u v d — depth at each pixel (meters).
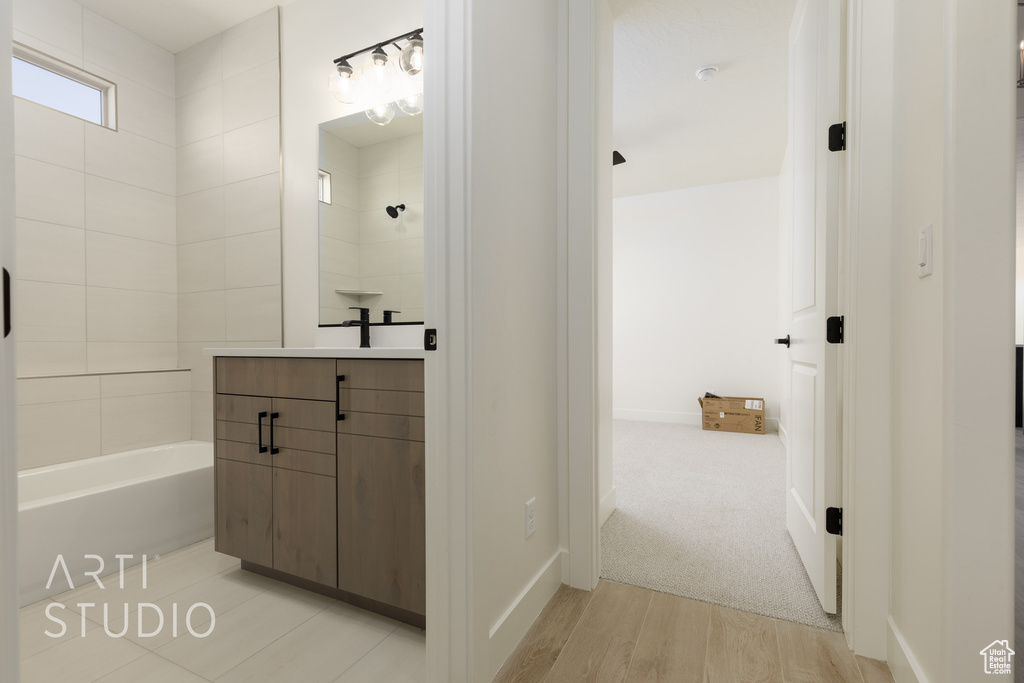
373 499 1.46
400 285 2.17
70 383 2.39
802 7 1.85
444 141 1.13
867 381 1.30
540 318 1.58
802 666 1.27
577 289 1.69
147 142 2.75
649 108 3.25
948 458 0.91
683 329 4.93
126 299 2.65
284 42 2.48
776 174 4.52
